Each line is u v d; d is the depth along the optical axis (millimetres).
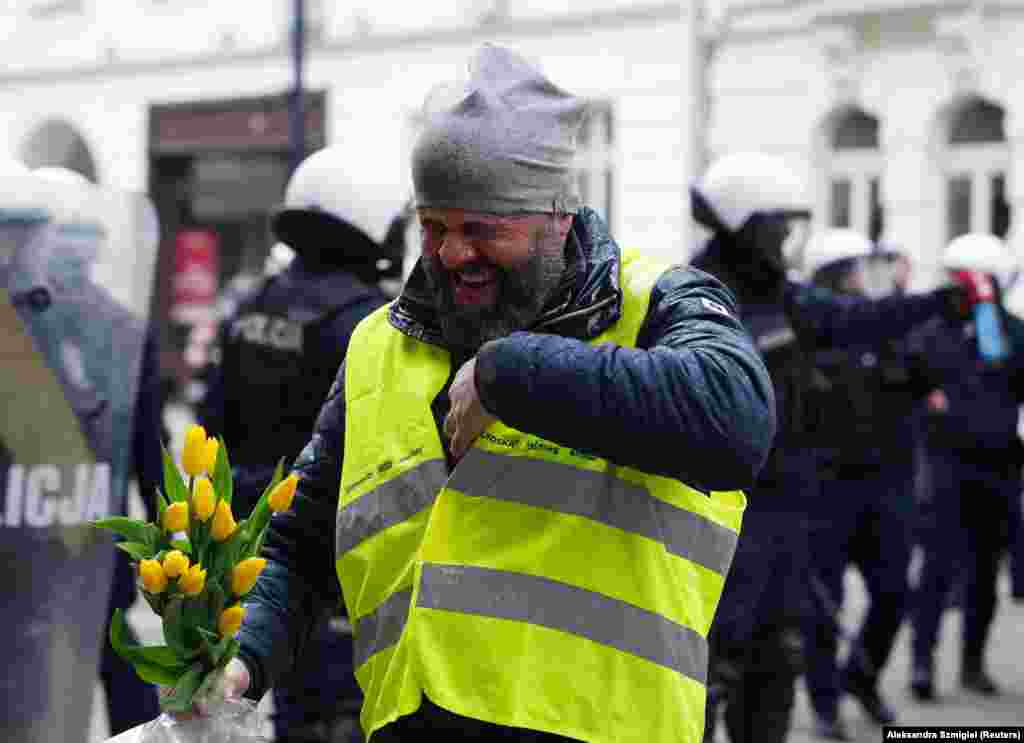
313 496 5047
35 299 7492
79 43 45344
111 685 8328
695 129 34062
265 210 45719
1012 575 17656
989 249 16094
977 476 15859
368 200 8625
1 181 7516
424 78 38812
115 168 44812
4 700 7387
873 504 14531
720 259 10086
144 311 7824
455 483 4602
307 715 8227
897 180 31266
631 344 4551
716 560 4660
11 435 7430
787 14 32375
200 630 4383
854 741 13703
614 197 35312
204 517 4438
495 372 4188
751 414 4176
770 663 9547
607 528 4516
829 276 15844
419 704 4523
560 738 4453
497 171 4359
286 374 8469
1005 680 16703
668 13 34188
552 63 36219
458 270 4469
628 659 4465
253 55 41969
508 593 4492
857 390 14414
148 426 8367
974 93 30234
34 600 7441
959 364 15773
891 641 14672
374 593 4746
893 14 30781
